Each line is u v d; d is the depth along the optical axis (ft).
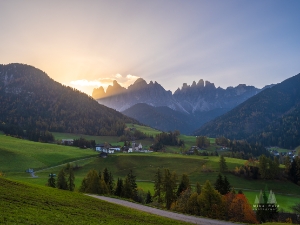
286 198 419.95
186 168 589.32
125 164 631.15
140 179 536.01
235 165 585.22
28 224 100.68
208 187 277.23
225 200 280.92
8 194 146.00
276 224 192.44
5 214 106.52
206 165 594.24
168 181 349.00
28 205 133.49
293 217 267.59
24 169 532.32
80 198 193.57
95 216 143.33
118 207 192.65
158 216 188.03
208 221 206.69
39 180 453.99
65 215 130.31
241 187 475.72
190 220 200.95
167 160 650.84
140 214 179.01
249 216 266.77
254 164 560.61
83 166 615.57
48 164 590.14
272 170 508.94
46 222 109.29
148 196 376.07
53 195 177.88
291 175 522.06
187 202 290.35
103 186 349.20
